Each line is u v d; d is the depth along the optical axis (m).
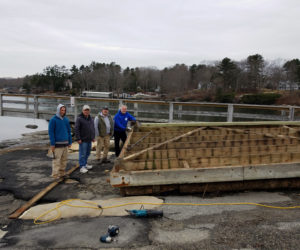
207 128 6.64
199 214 3.29
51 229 3.05
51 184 4.65
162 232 2.88
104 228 3.01
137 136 6.19
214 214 3.27
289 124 6.94
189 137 5.66
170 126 6.85
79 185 4.68
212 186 3.96
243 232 2.79
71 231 2.97
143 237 2.79
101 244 2.66
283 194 3.89
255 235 2.72
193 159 4.30
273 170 3.84
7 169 5.75
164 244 2.64
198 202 3.65
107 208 3.56
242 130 6.25
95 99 10.18
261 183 4.02
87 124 5.41
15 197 4.22
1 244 2.78
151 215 3.22
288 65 68.12
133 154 4.39
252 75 66.88
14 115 11.98
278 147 4.77
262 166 3.81
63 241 2.75
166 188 3.94
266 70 76.31
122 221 3.17
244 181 3.98
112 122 6.27
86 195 4.20
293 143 5.23
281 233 2.73
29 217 3.44
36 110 11.43
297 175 3.88
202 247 2.56
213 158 4.29
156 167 4.17
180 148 5.05
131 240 2.73
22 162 6.36
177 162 4.21
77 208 3.62
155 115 12.13
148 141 5.68
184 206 3.53
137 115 9.84
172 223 3.08
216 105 8.78
